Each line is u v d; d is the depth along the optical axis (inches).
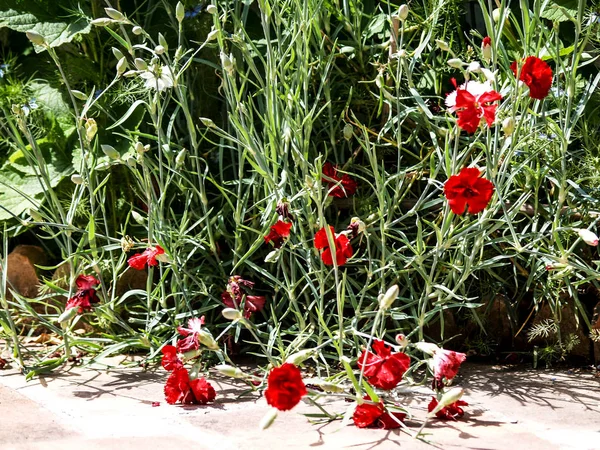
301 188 73.5
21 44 88.4
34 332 79.0
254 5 81.7
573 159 75.7
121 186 79.8
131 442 60.9
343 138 77.9
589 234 65.6
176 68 78.3
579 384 70.9
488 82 67.2
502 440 62.0
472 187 64.9
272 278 71.3
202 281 73.5
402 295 73.7
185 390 66.4
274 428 63.1
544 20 79.7
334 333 70.7
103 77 81.7
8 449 59.6
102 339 72.3
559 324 74.7
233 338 75.0
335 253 64.4
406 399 67.9
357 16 77.7
